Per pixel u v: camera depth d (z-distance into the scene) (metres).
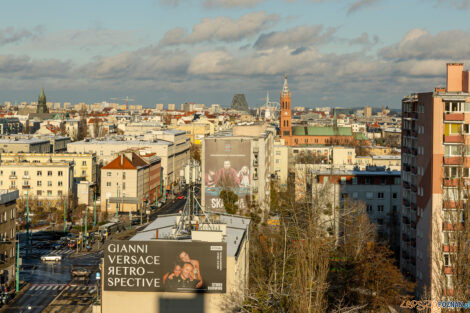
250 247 114.94
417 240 112.88
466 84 108.62
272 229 149.00
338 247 132.62
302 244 100.56
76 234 187.25
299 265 93.44
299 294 82.56
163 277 81.19
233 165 178.62
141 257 81.38
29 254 161.38
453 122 104.44
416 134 115.12
